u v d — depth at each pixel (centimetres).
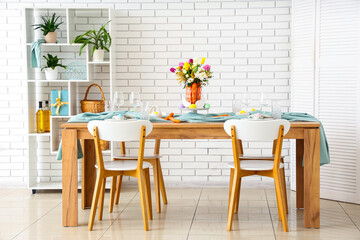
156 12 589
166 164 596
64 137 421
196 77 474
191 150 594
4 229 420
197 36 589
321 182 536
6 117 595
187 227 423
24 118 595
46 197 550
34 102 586
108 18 590
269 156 466
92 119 442
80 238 392
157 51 592
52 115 565
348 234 401
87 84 596
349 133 510
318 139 413
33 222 443
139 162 411
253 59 588
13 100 595
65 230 416
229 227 411
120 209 488
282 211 409
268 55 586
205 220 445
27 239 391
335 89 518
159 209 475
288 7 582
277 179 408
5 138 597
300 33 550
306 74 543
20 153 598
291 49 566
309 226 420
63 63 596
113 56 578
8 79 593
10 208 498
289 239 387
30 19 568
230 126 406
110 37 555
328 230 412
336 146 520
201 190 581
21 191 584
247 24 586
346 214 468
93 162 498
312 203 418
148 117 434
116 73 595
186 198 538
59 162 601
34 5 591
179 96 594
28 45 562
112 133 404
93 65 593
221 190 581
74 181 424
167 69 593
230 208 413
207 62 590
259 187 593
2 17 589
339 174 520
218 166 594
